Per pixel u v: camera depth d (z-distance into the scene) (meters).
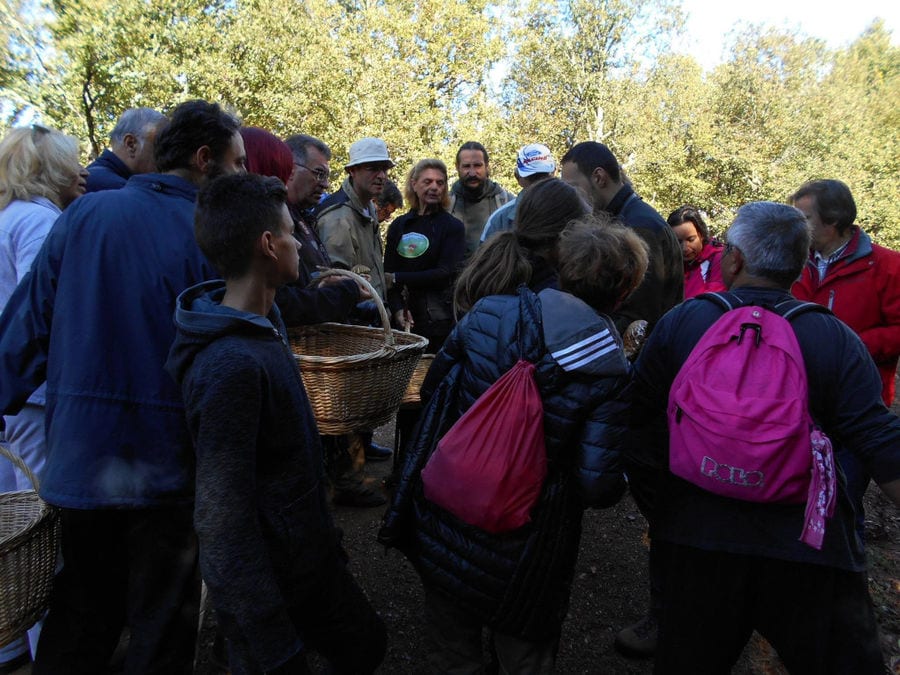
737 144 25.14
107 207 1.80
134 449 1.74
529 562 1.78
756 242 1.77
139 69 13.12
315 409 2.35
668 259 2.94
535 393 1.74
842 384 1.65
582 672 2.58
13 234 2.41
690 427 1.66
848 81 32.09
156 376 1.75
